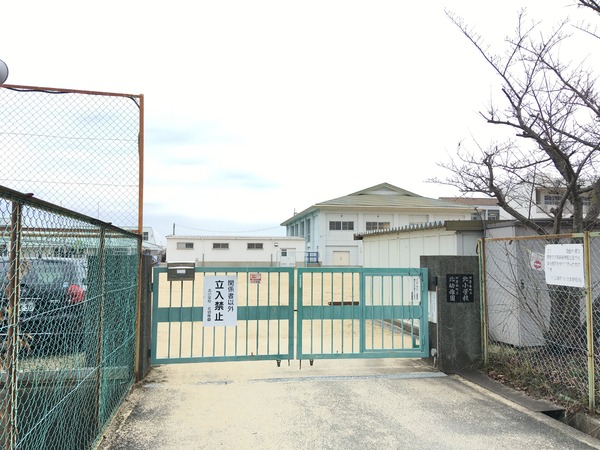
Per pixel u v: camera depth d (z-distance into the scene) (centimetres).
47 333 237
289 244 3653
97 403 321
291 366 565
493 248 650
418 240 812
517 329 588
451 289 549
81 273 279
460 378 514
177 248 3544
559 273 435
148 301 511
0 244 183
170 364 562
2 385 184
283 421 380
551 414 409
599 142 494
